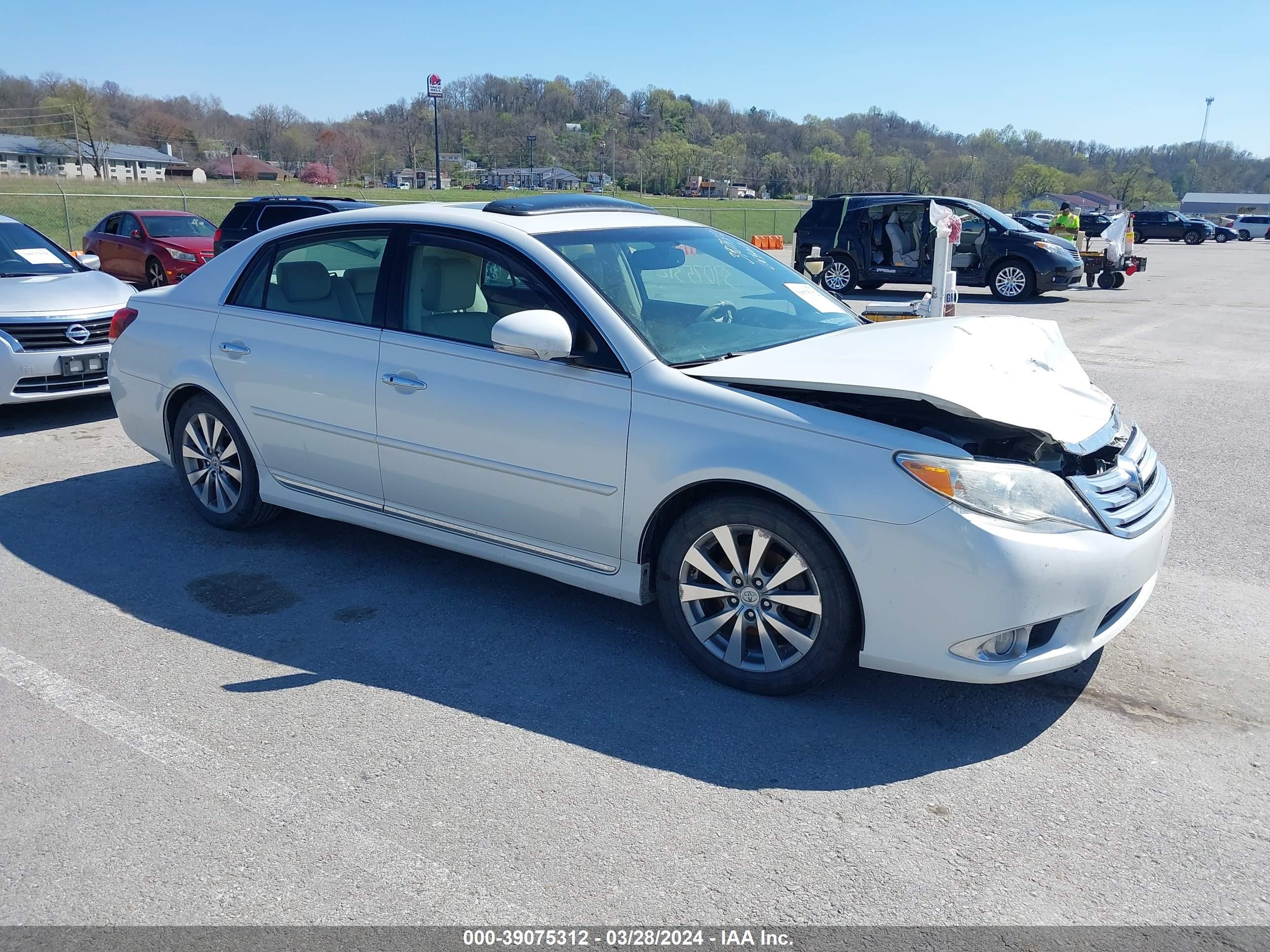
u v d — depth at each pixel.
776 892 2.46
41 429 7.21
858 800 2.84
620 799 2.83
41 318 6.97
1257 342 11.81
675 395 3.41
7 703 3.35
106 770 2.96
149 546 4.84
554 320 3.47
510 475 3.79
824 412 3.20
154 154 109.38
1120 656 3.75
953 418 3.22
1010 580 2.94
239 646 3.79
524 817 2.75
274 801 2.81
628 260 3.99
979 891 2.46
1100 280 19.78
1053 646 3.09
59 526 5.12
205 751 3.07
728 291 4.17
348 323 4.28
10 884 2.48
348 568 4.58
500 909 2.39
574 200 4.45
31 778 2.92
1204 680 3.56
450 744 3.12
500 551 3.97
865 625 3.14
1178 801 2.84
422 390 3.97
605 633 3.93
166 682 3.50
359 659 3.69
